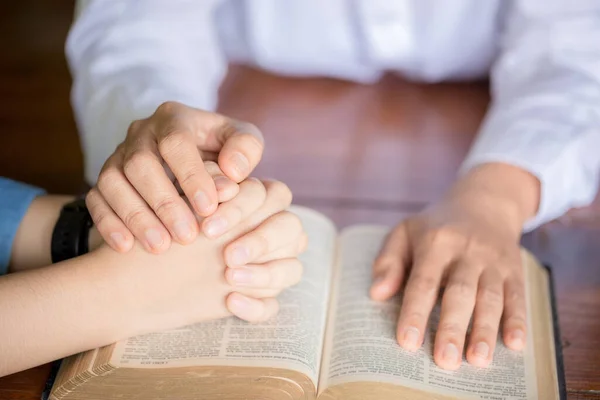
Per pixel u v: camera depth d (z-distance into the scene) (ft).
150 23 3.04
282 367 2.19
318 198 2.86
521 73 3.00
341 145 3.11
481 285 2.34
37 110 3.48
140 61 2.97
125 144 2.39
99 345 2.25
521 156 2.68
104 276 2.24
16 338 2.17
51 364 2.31
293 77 3.56
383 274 2.43
